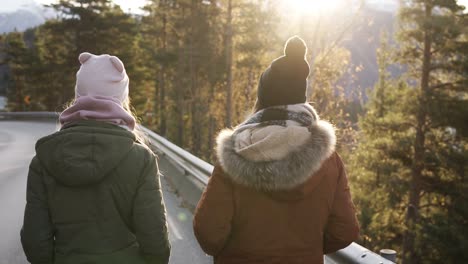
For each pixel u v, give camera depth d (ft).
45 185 6.70
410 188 82.79
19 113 116.67
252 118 6.37
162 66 179.22
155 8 183.83
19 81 287.69
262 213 6.31
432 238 74.02
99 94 6.93
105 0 175.73
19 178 33.73
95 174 6.45
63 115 6.84
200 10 158.61
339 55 84.94
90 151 6.47
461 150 79.51
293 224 6.36
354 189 96.32
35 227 6.71
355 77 91.91
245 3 117.29
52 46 224.53
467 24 74.38
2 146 57.52
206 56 161.68
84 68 6.96
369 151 87.45
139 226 6.74
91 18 173.47
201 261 16.03
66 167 6.40
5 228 20.42
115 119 6.84
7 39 283.59
